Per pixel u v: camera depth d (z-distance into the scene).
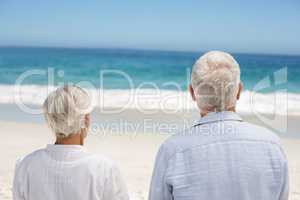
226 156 1.96
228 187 1.95
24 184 2.19
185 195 1.97
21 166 2.22
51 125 2.15
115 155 7.07
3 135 8.59
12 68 31.33
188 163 1.98
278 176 1.98
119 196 2.22
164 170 2.01
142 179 5.90
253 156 1.97
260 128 2.05
